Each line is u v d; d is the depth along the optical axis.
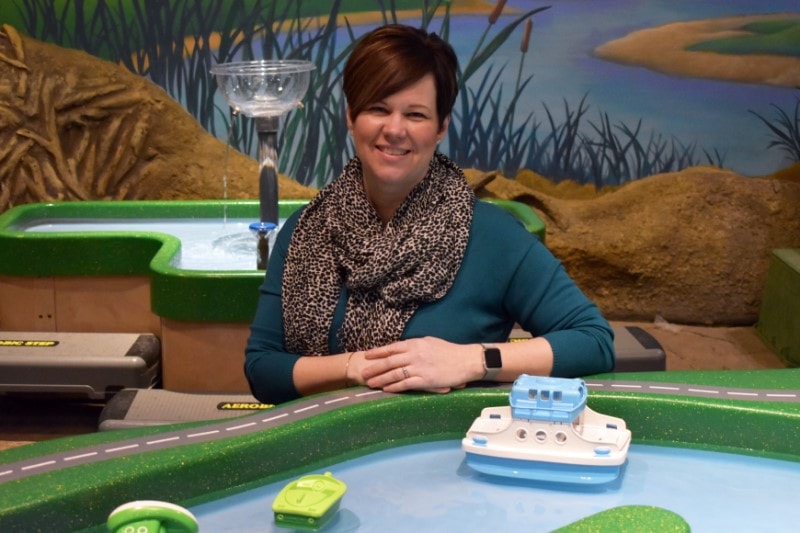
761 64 5.02
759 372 1.84
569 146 5.17
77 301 3.77
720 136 5.12
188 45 5.05
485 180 5.05
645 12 4.99
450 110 1.89
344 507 1.46
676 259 5.11
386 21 5.08
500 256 1.91
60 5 4.96
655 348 3.28
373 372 1.75
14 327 3.80
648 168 5.17
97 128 4.94
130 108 4.96
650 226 5.10
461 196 1.93
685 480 1.55
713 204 5.11
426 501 1.48
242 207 4.39
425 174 1.93
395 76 1.79
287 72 3.56
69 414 3.85
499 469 1.55
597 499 1.48
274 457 1.55
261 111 3.62
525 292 1.92
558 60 5.07
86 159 4.90
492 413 1.64
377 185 1.90
